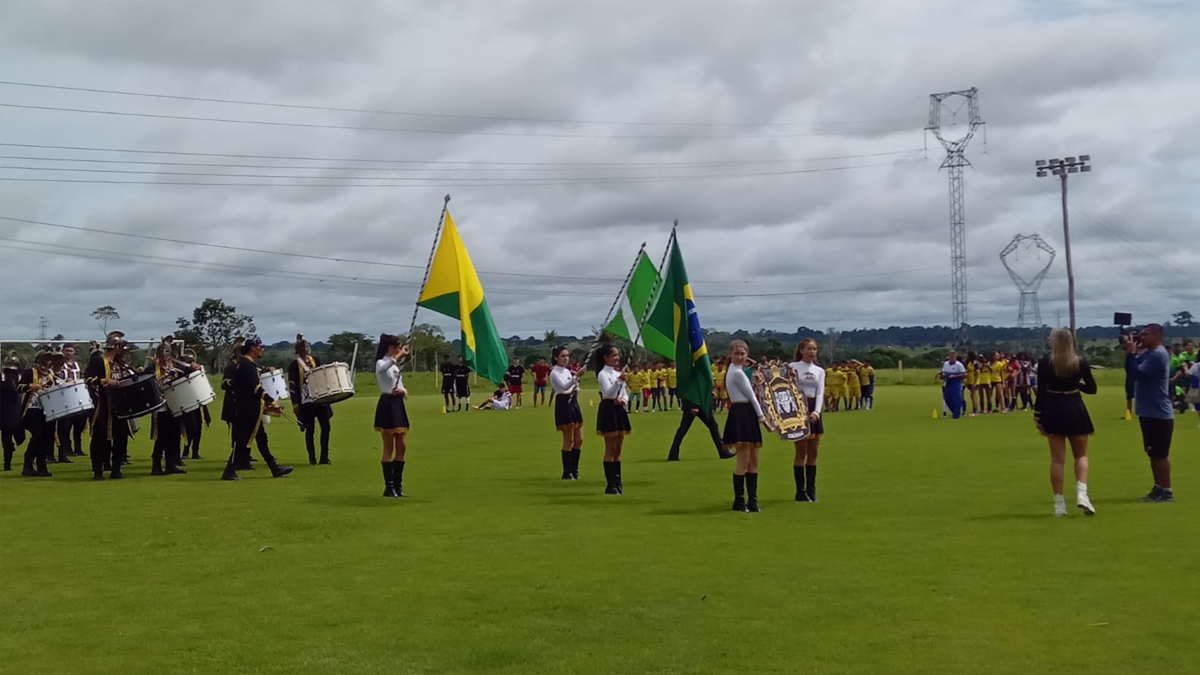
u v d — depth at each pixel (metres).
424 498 16.20
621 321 21.06
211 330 78.62
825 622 8.54
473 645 8.05
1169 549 11.26
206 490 17.39
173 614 9.07
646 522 13.61
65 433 23.27
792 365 15.41
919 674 7.25
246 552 11.80
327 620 8.81
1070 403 13.41
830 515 13.93
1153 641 7.91
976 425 31.50
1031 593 9.38
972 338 104.50
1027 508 14.23
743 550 11.55
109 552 11.85
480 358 20.44
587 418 38.44
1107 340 98.69
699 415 22.16
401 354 16.56
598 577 10.29
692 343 17.69
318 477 19.38
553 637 8.23
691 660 7.61
